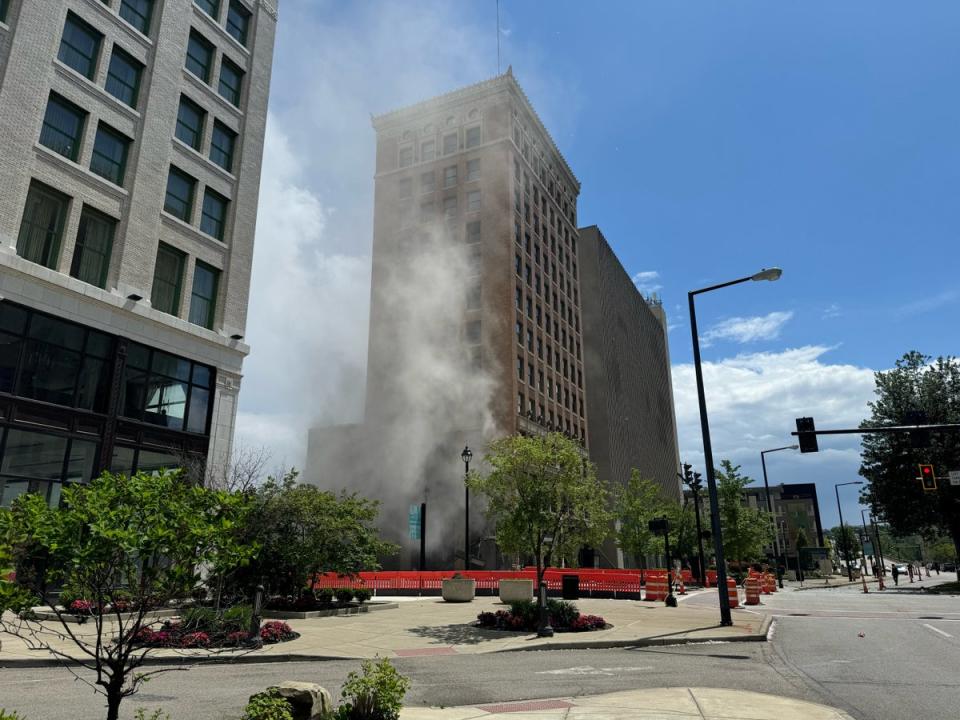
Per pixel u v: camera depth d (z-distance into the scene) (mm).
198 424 23938
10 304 18688
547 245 65750
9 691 8336
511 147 59062
